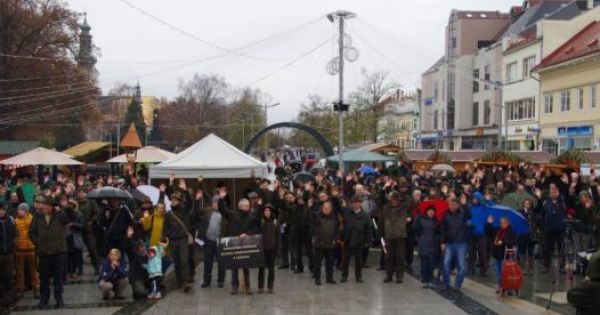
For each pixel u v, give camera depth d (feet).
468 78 192.44
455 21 207.92
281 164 132.16
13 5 146.61
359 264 43.86
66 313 34.81
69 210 42.91
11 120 149.28
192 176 64.59
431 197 49.93
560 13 160.86
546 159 106.22
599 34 131.95
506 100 165.17
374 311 35.12
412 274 46.96
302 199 48.39
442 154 116.78
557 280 44.14
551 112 140.77
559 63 132.87
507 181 59.31
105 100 277.44
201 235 42.29
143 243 38.83
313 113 245.04
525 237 46.93
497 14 210.18
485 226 45.68
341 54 83.97
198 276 46.21
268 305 36.52
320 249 42.70
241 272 48.03
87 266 50.37
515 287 38.19
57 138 202.80
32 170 96.17
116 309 35.70
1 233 36.60
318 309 35.55
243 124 270.05
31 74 150.51
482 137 184.96
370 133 200.85
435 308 35.86
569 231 46.32
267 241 39.65
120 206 42.47
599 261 18.93
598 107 121.08
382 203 53.72
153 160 97.25
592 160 82.23
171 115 322.55
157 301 37.73
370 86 201.16
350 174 66.90
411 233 49.90
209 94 324.39
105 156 124.88
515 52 160.66
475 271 48.52
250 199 41.78
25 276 39.86
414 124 269.03
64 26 160.15
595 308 18.86
